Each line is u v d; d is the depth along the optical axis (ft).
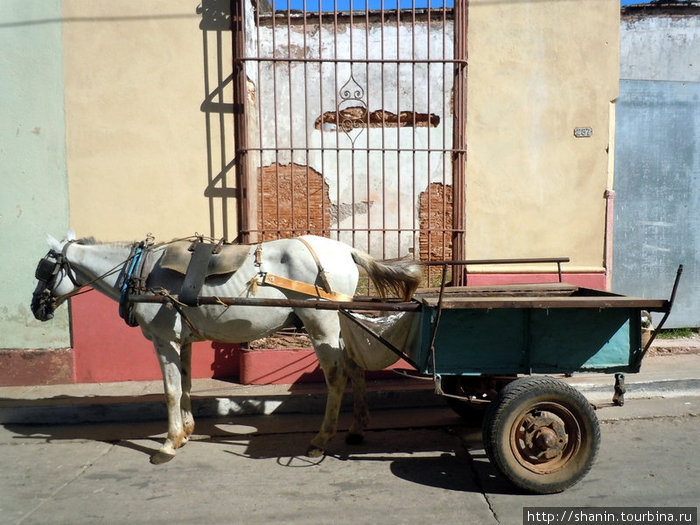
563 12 21.68
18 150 21.18
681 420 17.84
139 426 18.74
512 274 21.85
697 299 24.81
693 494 13.19
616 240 24.16
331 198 33.94
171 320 15.75
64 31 20.90
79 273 16.76
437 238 33.88
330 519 12.42
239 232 21.30
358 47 33.35
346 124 33.73
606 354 13.62
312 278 15.72
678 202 24.39
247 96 21.40
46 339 21.67
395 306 13.84
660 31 25.26
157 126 21.20
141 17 20.94
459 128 21.36
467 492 13.56
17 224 21.35
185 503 13.30
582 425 13.14
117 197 21.31
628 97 23.77
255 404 19.42
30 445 17.16
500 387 15.23
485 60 21.59
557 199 22.12
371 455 15.96
